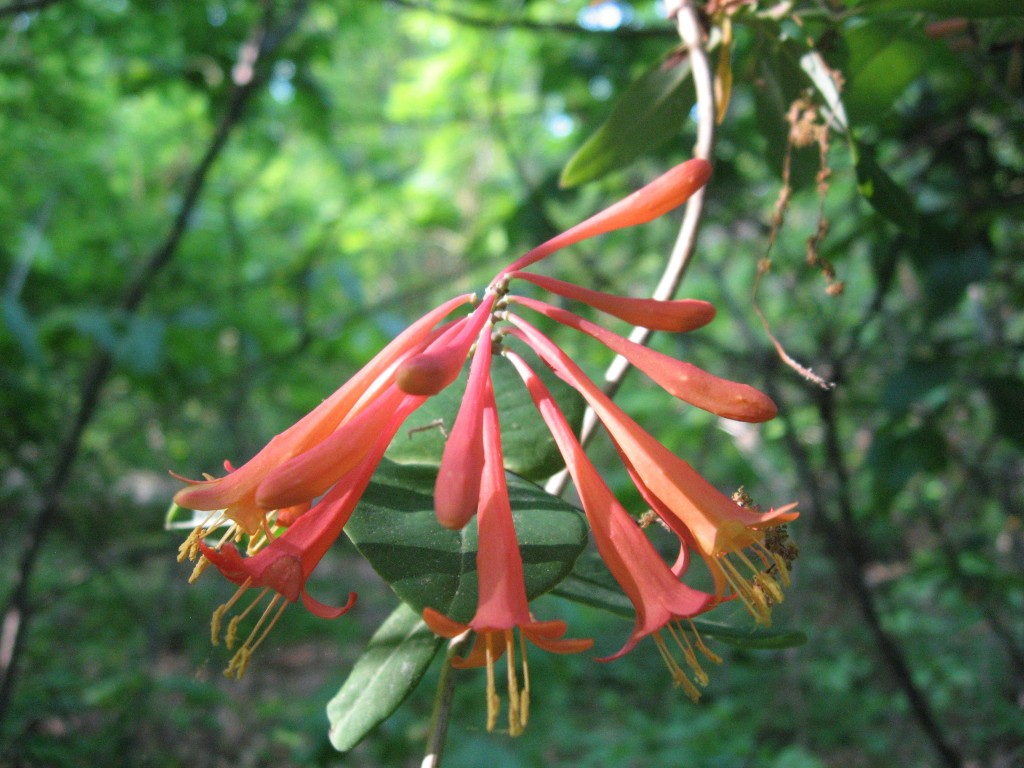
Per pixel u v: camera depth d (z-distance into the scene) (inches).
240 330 282.7
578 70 218.4
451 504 47.8
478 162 390.0
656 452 58.9
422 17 295.9
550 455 71.2
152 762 225.6
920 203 153.8
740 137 182.5
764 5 94.4
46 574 351.3
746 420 55.1
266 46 221.0
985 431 225.8
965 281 144.8
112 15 247.6
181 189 410.0
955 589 257.9
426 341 62.0
